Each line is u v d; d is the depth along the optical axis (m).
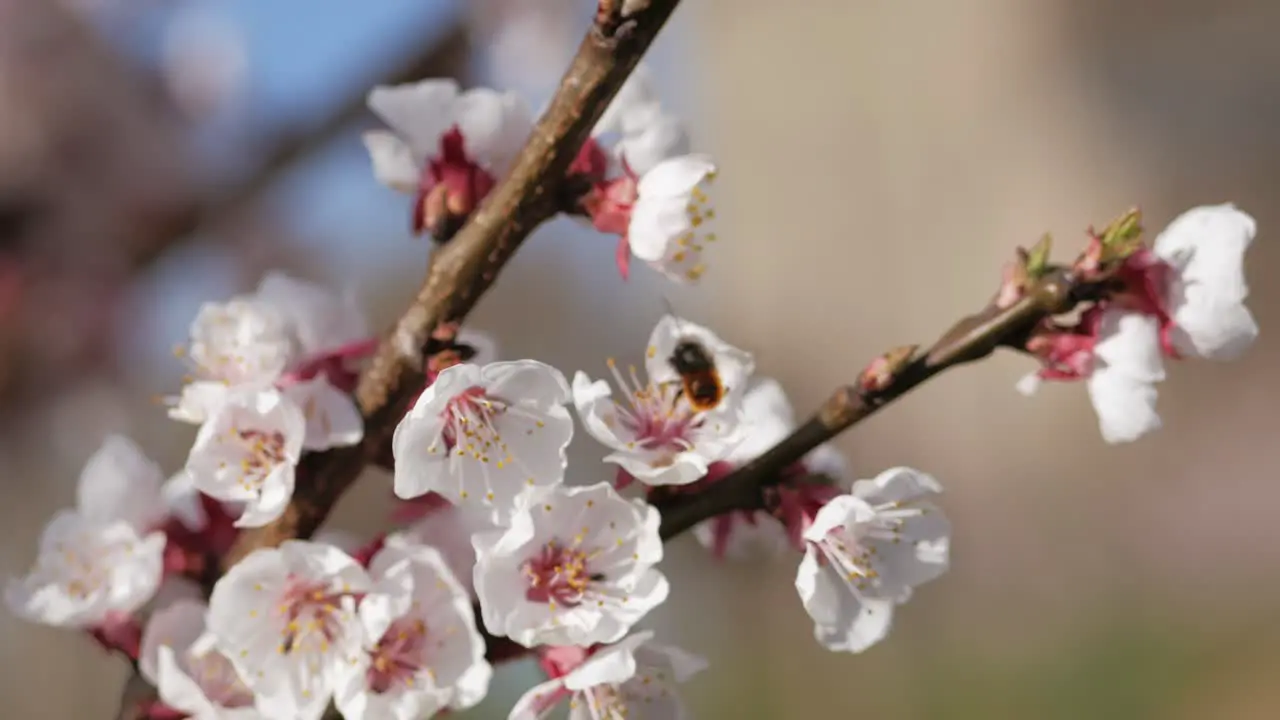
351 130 0.75
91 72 0.78
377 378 0.47
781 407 0.49
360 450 0.48
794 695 1.39
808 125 2.34
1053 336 0.47
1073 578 1.93
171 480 0.51
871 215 2.28
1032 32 2.27
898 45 2.31
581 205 0.47
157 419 0.85
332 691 0.46
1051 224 2.24
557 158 0.47
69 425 0.78
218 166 0.79
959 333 0.47
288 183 0.81
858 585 0.47
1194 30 2.21
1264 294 2.12
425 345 0.47
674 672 0.46
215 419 0.46
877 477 0.46
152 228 0.79
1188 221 0.48
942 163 2.28
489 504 0.45
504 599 0.45
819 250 2.29
